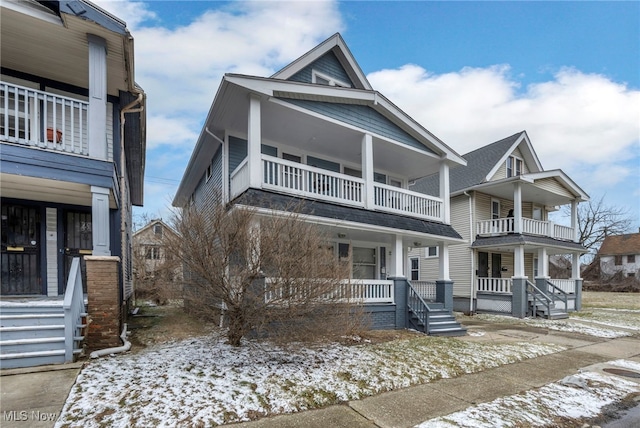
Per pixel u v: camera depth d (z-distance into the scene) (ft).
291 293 17.01
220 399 13.39
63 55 22.00
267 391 14.56
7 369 15.66
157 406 12.44
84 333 19.27
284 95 27.40
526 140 59.62
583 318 46.34
